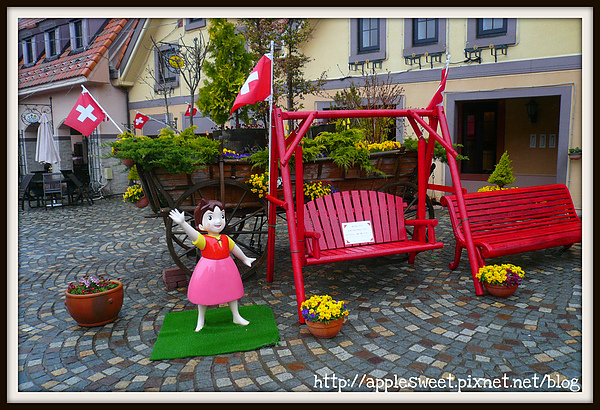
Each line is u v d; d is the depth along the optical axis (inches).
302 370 140.4
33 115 648.4
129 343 163.9
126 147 196.7
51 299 215.6
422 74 434.3
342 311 162.4
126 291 223.1
